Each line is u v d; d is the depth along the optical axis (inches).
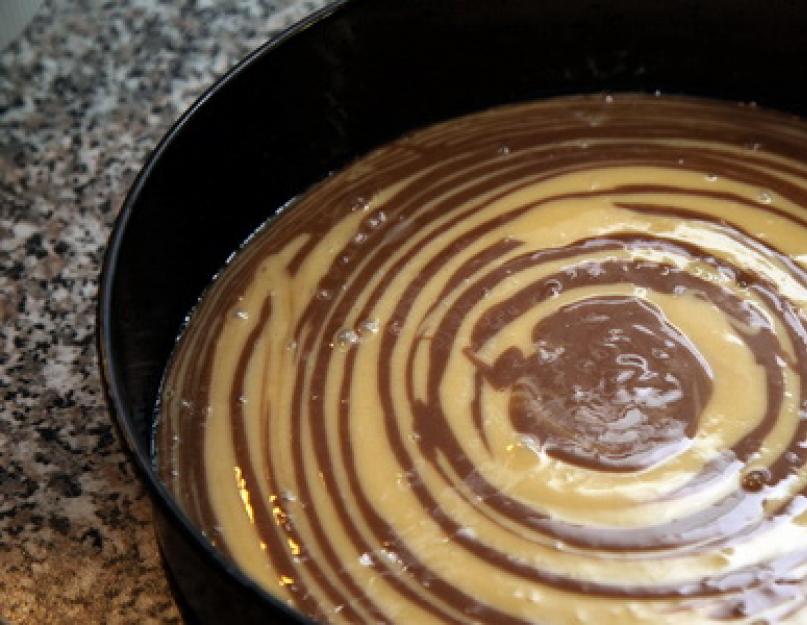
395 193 21.0
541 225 20.4
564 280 19.7
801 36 20.7
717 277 19.7
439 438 18.3
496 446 18.1
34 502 18.7
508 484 17.8
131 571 18.0
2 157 22.6
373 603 16.9
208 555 14.9
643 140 21.3
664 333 19.1
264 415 18.7
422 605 16.9
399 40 20.4
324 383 19.0
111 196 21.9
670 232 20.2
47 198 22.0
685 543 17.2
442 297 19.7
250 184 20.4
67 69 23.7
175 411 18.9
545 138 21.4
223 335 19.6
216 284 20.2
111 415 16.0
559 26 20.9
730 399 18.4
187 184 19.2
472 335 19.3
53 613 17.7
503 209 20.6
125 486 18.8
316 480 18.0
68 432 19.3
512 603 16.8
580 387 18.6
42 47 24.0
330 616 16.9
